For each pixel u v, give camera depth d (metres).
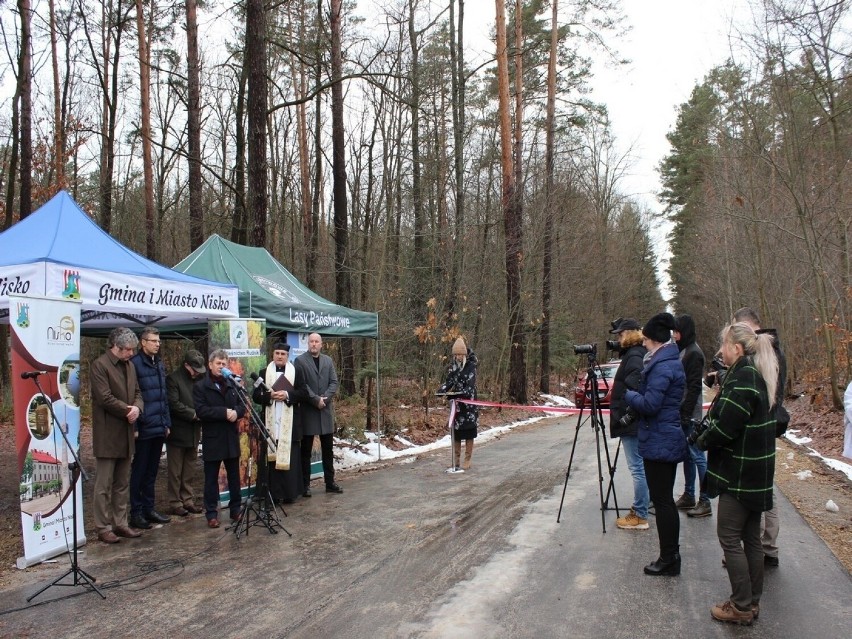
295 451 7.24
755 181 15.84
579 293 27.20
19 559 5.05
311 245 22.55
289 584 4.66
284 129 27.22
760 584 3.86
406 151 22.91
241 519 5.98
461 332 15.88
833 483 7.67
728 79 13.91
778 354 4.63
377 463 10.01
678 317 6.16
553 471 8.90
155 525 6.38
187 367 6.82
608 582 4.54
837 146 11.67
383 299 16.53
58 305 5.34
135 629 3.95
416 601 4.29
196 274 8.30
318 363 7.70
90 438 12.27
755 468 3.77
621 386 5.62
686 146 34.12
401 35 20.03
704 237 26.80
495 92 20.98
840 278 13.01
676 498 7.07
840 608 4.00
